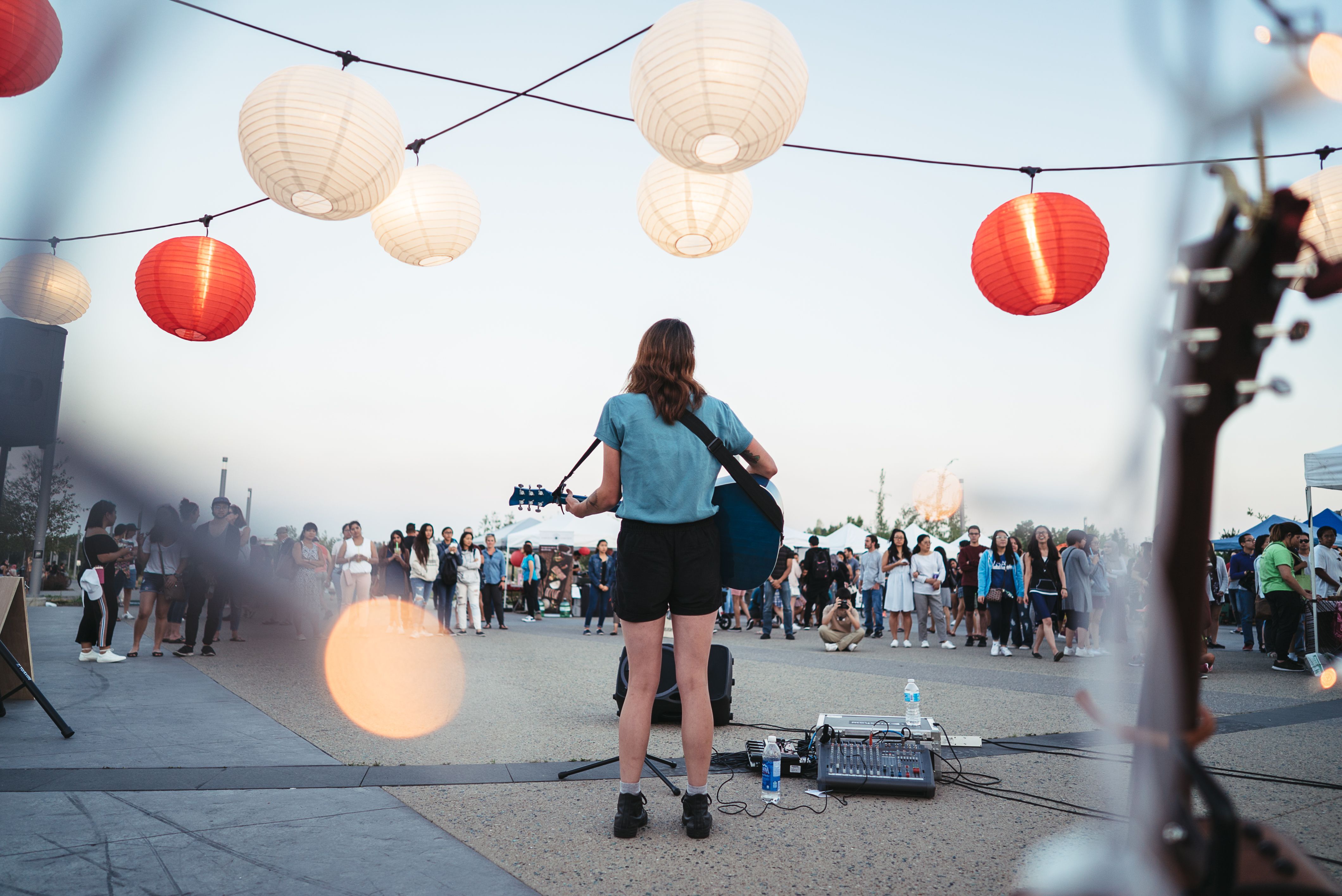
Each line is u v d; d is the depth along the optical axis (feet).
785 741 13.65
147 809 10.14
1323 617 28.60
